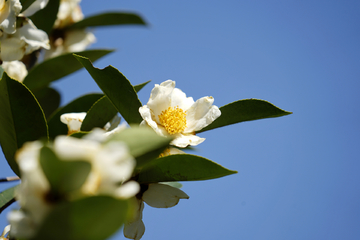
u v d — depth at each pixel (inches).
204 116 28.6
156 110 28.5
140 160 25.2
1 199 29.6
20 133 27.6
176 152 28.1
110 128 30.3
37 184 21.0
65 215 20.5
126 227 27.5
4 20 29.4
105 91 28.4
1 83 27.0
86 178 20.9
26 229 21.6
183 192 27.7
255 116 28.9
